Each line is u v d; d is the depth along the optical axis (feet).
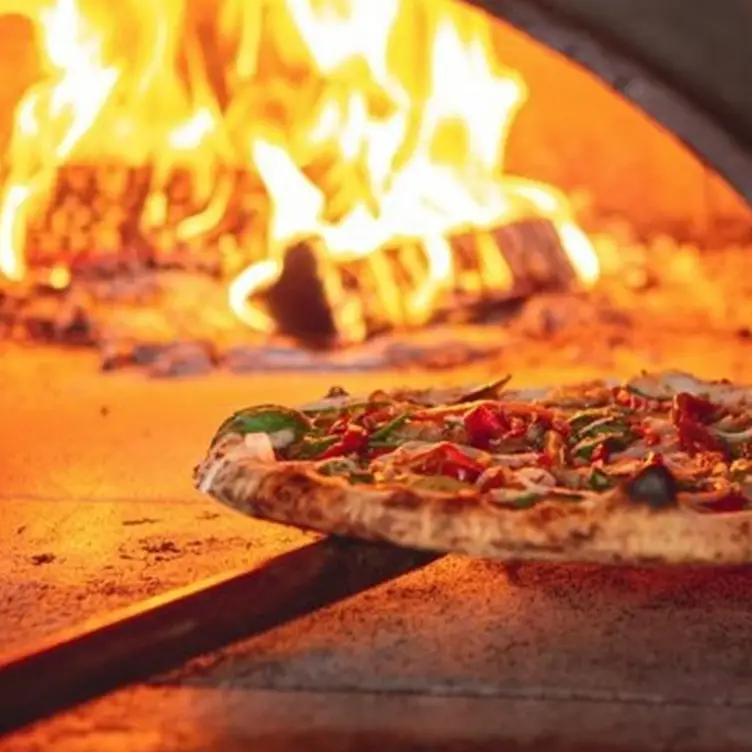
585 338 10.56
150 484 7.20
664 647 4.98
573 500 4.53
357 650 4.95
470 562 5.74
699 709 4.56
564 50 7.67
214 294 10.80
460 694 4.67
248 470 4.87
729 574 5.61
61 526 6.49
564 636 5.07
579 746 4.35
